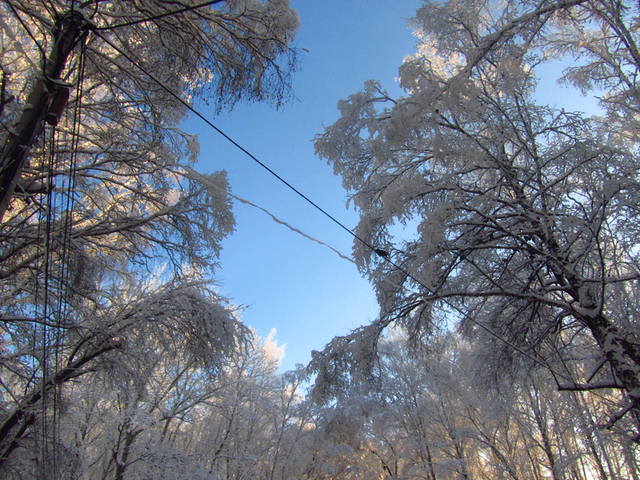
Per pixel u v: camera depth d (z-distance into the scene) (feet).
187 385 46.32
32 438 20.08
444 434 55.36
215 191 24.58
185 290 27.71
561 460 41.57
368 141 25.49
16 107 15.15
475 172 26.76
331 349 28.68
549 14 19.56
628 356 20.33
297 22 20.61
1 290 22.07
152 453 37.35
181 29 18.89
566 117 23.58
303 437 62.39
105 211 25.20
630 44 20.08
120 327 23.77
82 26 12.78
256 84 20.56
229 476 48.65
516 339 27.89
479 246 22.63
